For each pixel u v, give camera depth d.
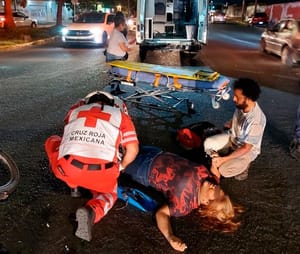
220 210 2.74
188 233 2.64
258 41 19.77
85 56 12.27
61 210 2.90
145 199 2.88
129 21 23.98
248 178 3.49
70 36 15.11
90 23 15.45
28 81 7.91
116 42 6.41
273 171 3.64
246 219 2.83
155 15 13.91
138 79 5.16
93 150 2.41
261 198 3.14
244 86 2.98
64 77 8.37
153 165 2.87
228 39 20.70
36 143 4.23
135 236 2.61
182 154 4.01
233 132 3.33
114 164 2.49
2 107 5.77
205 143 3.50
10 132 4.58
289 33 11.39
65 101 6.19
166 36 13.80
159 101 6.24
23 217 2.79
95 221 2.46
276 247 2.52
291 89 7.57
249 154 3.21
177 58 12.34
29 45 16.50
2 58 11.88
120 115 2.55
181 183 2.65
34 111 5.56
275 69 10.20
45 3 42.00
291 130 4.89
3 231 2.62
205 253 2.44
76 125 2.48
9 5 20.36
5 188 3.00
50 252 2.42
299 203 3.07
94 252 2.44
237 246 2.52
